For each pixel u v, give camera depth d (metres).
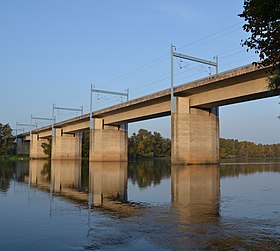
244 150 188.12
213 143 60.72
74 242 11.48
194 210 17.38
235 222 14.22
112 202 20.70
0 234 12.62
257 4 9.48
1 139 151.50
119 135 90.62
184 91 56.00
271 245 10.73
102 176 43.84
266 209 17.50
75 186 31.19
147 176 43.19
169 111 63.78
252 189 27.42
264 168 65.69
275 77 13.95
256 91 46.06
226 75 47.31
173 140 56.91
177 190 27.02
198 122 59.38
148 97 64.56
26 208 18.59
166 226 13.56
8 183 34.38
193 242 11.19
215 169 53.97
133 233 12.52
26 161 115.81
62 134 118.44
